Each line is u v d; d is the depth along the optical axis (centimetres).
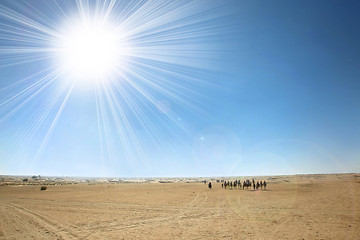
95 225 1511
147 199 3120
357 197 2855
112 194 4047
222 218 1716
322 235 1186
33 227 1458
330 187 4831
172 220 1672
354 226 1383
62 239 1181
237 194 3709
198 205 2455
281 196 3219
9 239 1190
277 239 1127
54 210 2197
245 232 1277
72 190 5212
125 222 1609
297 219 1616
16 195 3909
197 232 1298
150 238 1184
